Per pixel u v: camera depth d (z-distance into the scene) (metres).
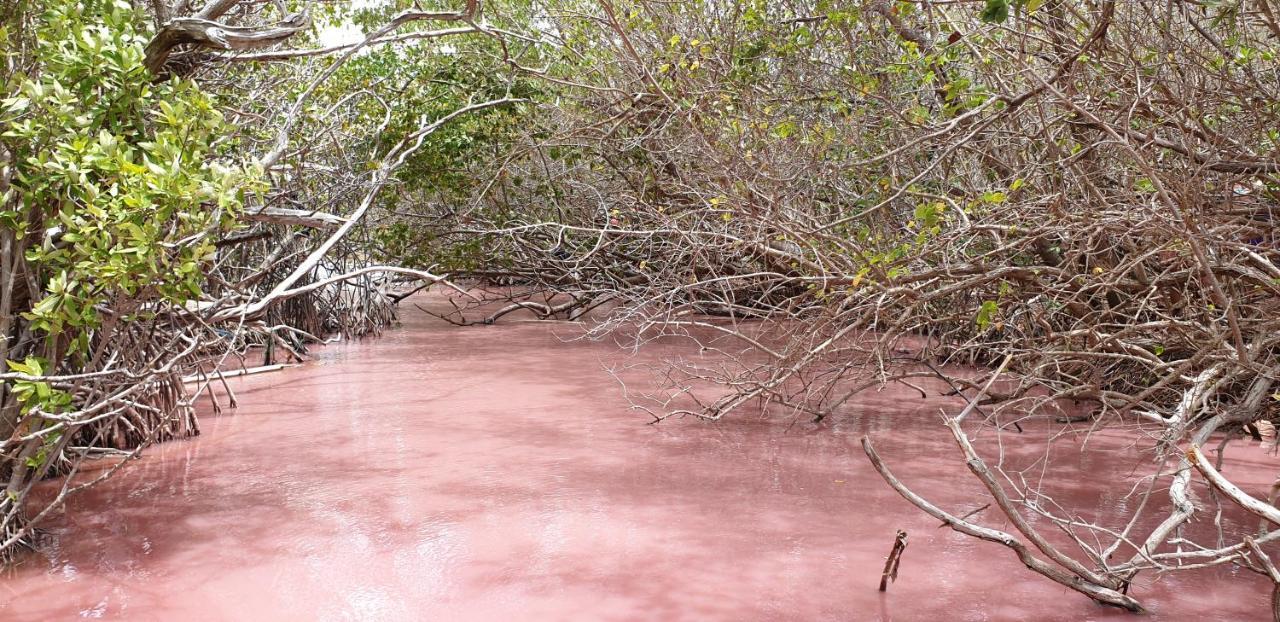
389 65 10.75
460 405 7.44
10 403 4.20
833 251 6.55
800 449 6.08
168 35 4.74
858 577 4.02
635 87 9.27
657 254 10.81
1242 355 4.74
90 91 4.14
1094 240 6.18
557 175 11.24
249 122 6.70
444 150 11.23
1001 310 6.73
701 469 5.62
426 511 4.90
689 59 8.16
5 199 3.93
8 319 4.14
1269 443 6.00
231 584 4.01
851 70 7.11
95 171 4.18
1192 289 6.09
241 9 6.95
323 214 5.15
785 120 7.03
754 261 8.62
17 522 4.38
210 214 4.51
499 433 6.53
